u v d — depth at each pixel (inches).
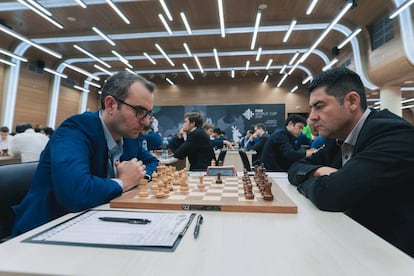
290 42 321.7
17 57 305.4
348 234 24.3
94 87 507.8
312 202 36.4
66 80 423.5
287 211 31.4
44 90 382.3
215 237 23.4
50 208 36.5
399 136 33.8
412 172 31.7
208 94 500.4
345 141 43.5
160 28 276.5
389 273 17.1
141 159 62.8
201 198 35.6
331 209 31.9
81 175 33.1
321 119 41.6
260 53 333.4
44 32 290.7
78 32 289.4
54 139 38.7
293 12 245.3
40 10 195.3
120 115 42.0
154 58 375.6
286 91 480.4
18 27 277.4
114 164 47.0
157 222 26.8
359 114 40.7
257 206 31.6
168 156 149.8
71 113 441.7
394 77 262.7
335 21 221.5
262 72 469.7
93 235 23.3
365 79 288.7
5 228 38.0
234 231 25.0
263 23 262.8
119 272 17.2
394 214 33.5
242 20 260.8
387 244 22.0
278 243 22.1
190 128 133.4
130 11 243.4
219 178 49.6
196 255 19.7
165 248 21.0
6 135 196.7
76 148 36.7
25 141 144.6
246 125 472.1
